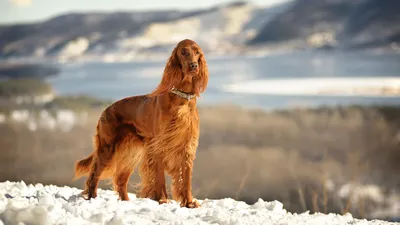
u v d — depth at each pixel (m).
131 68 118.38
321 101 51.81
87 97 41.56
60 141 24.22
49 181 16.36
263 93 64.50
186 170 6.41
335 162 20.59
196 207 6.37
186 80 6.34
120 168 6.81
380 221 6.22
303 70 94.94
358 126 26.94
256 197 15.68
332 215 6.45
